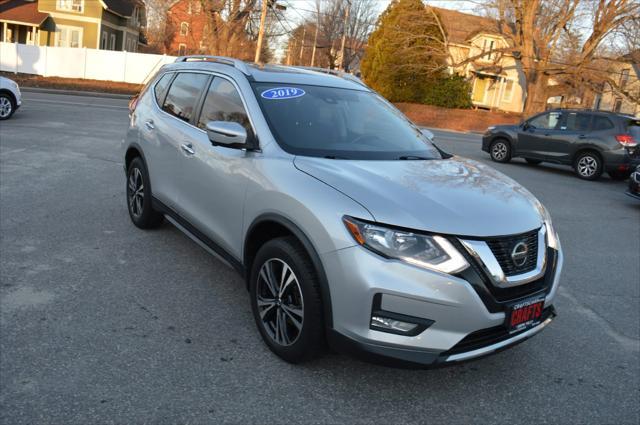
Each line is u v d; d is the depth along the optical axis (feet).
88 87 97.19
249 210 12.12
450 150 60.13
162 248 17.72
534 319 10.69
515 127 49.85
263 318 11.90
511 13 118.11
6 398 9.61
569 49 114.93
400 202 10.09
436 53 121.49
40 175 26.48
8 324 12.19
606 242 24.16
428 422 9.97
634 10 103.24
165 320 13.00
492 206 10.72
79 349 11.42
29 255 16.29
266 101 13.41
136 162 18.80
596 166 43.96
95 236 18.38
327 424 9.66
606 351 13.38
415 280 9.45
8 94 44.93
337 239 9.90
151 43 196.75
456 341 9.65
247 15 121.60
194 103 15.65
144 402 9.82
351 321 9.82
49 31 139.33
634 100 117.29
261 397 10.26
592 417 10.53
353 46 222.48
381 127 14.46
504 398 10.95
